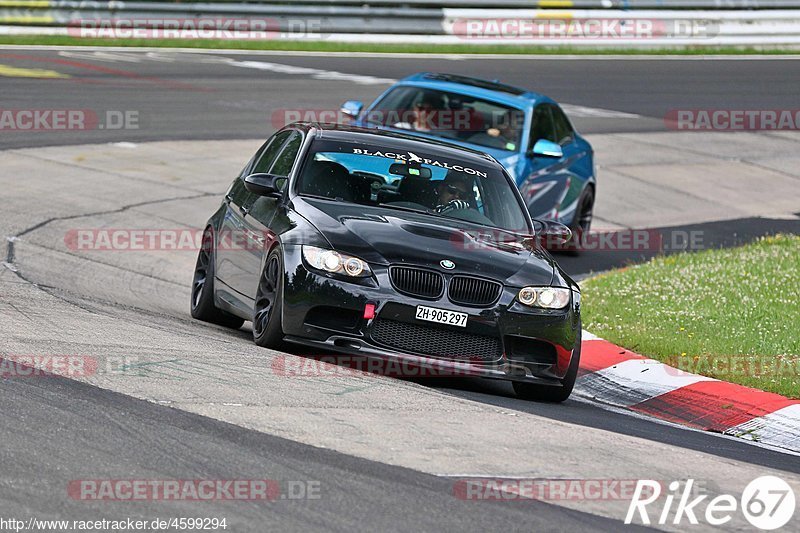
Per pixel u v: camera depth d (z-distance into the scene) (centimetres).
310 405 1956
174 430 1727
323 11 9288
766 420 2416
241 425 1789
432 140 2916
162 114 6144
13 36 8238
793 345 2925
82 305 2738
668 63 9700
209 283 2886
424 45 9606
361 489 1553
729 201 5909
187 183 4922
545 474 1723
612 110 7688
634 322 3195
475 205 2647
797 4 10700
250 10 9050
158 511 1414
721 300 3434
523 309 2339
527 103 4262
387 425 1889
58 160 4988
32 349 2144
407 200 2594
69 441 1634
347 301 2272
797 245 4528
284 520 1418
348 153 2691
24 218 3972
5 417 1711
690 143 7056
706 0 10588
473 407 2131
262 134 5944
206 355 2259
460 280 2319
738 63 9925
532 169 4028
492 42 9888
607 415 2377
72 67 7219
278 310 2344
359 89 7269
